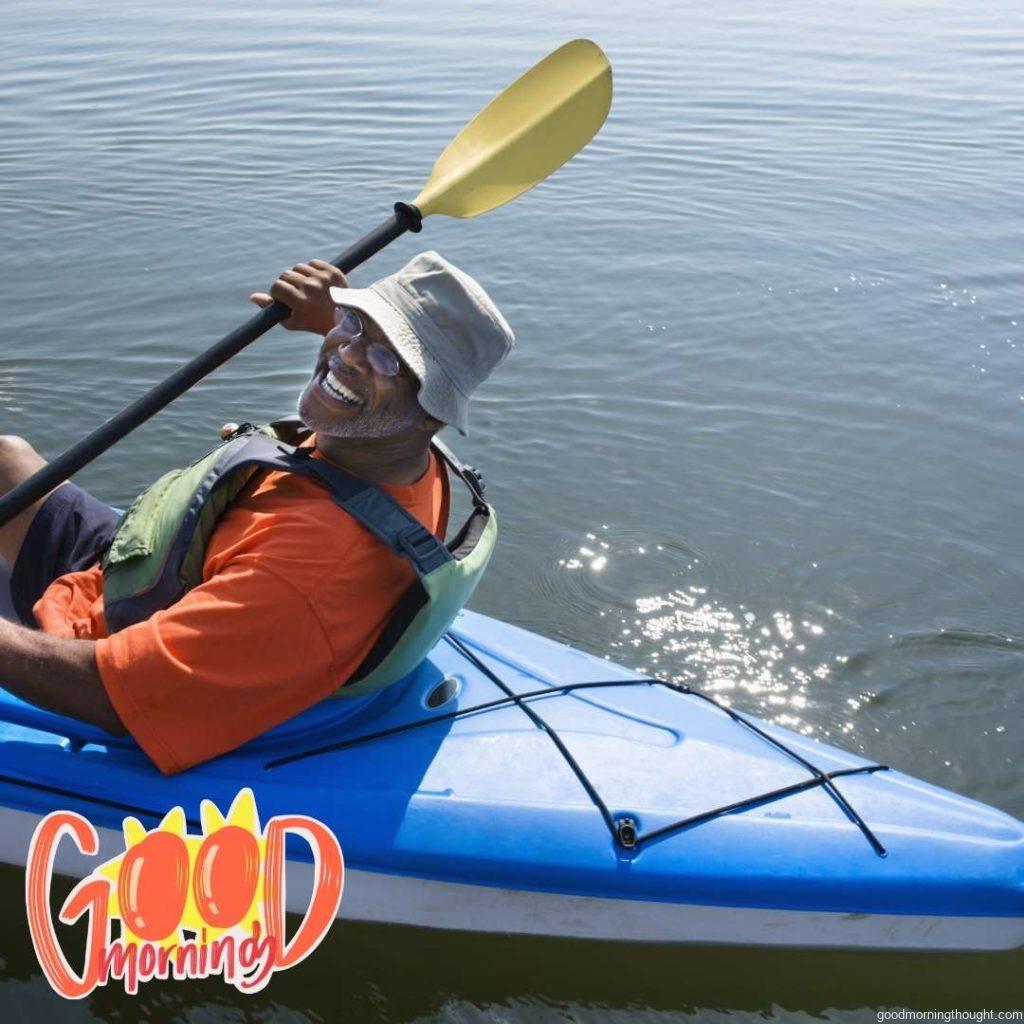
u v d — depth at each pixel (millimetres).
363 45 9836
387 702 2215
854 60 10000
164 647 1767
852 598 3301
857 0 12836
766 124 8141
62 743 2047
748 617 3211
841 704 2896
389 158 7012
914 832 2133
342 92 8367
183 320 4918
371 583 1848
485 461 3945
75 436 4023
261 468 1918
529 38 10164
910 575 3410
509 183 2414
